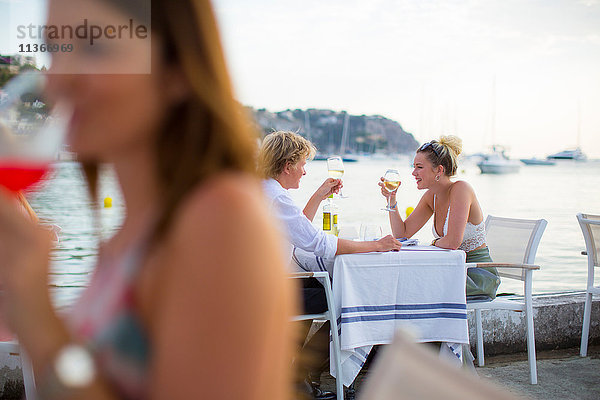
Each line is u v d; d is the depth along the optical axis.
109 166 0.58
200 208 0.52
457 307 3.29
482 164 51.69
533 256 3.70
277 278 0.51
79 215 12.12
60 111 0.53
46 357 0.52
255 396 0.49
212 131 0.56
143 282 0.54
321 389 3.54
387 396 0.56
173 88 0.56
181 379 0.49
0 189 0.53
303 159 3.34
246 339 0.49
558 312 4.37
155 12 0.55
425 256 3.26
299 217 3.16
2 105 0.51
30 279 0.53
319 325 3.83
